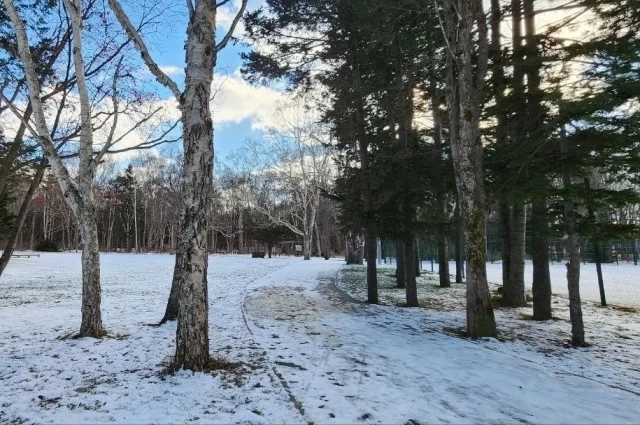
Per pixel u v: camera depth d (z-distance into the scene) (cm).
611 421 425
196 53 540
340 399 448
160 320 875
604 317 1072
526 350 737
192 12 554
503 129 922
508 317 1066
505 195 859
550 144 803
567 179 805
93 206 727
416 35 1088
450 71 878
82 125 714
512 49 909
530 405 459
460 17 830
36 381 482
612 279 1953
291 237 5131
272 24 1192
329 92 1315
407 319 995
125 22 546
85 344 654
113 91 789
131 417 383
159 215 6388
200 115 532
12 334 731
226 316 933
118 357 584
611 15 704
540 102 844
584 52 713
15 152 943
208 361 536
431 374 556
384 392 476
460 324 955
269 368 547
